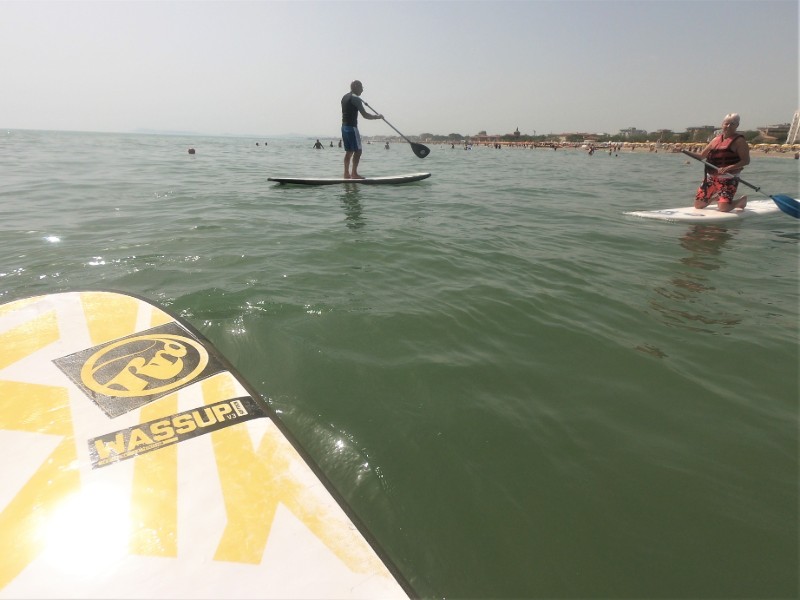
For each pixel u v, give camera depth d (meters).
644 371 2.13
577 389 1.97
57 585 0.87
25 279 2.98
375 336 2.35
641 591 1.12
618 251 4.20
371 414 1.72
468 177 11.66
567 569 1.17
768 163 24.42
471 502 1.36
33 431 1.26
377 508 1.32
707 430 1.73
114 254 3.57
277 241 4.11
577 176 13.18
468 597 1.09
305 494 1.14
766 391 2.00
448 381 1.97
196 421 1.36
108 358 1.64
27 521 1.00
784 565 1.19
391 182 8.85
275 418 1.41
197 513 1.05
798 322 2.69
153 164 12.78
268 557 0.97
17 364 1.58
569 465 1.52
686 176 14.20
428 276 3.33
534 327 2.55
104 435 1.27
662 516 1.33
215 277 3.11
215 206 5.76
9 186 7.03
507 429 1.68
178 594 0.87
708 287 3.28
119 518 1.02
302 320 2.47
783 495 1.42
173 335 1.83
